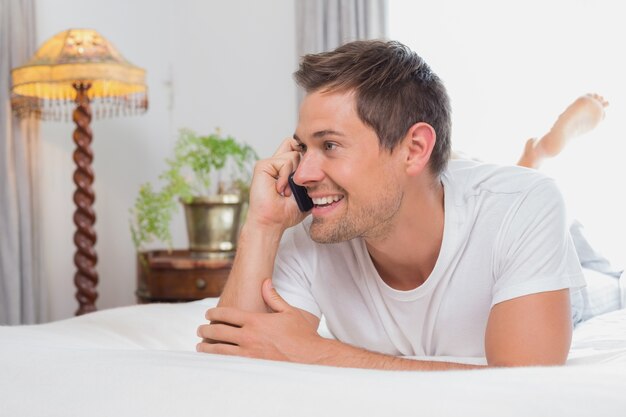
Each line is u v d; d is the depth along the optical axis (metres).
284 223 1.23
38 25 3.49
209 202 2.80
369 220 1.09
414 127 1.08
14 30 3.34
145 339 1.30
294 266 1.30
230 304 1.18
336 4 3.38
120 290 3.78
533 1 3.01
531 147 2.57
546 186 1.15
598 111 2.54
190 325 1.43
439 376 0.56
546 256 1.09
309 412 0.50
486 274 1.16
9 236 3.30
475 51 3.15
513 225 1.12
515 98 3.05
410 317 1.24
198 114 3.98
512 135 3.06
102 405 0.55
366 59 1.06
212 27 3.94
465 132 3.16
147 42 3.92
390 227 1.13
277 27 3.76
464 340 1.24
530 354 1.04
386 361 1.02
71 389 0.58
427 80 1.12
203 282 2.78
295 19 3.58
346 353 1.03
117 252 3.77
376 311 1.28
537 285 1.07
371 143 1.06
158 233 2.99
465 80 3.17
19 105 3.17
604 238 2.76
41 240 3.46
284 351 1.03
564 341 1.07
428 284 1.18
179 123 4.00
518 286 1.07
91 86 3.17
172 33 4.02
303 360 1.02
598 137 2.80
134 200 3.83
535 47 3.01
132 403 0.54
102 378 0.59
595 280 1.99
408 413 0.48
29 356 0.68
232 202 2.83
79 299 3.14
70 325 1.30
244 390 0.54
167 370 0.59
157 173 3.93
